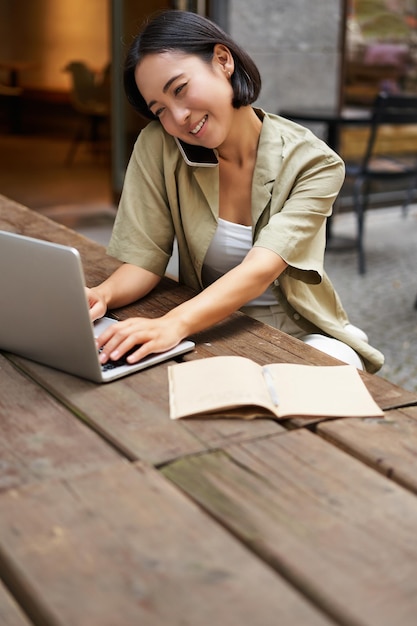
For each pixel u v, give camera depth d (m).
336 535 0.97
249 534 0.98
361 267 5.04
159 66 1.68
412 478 1.11
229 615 0.83
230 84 1.78
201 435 1.23
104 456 1.16
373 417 1.29
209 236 1.95
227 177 1.95
